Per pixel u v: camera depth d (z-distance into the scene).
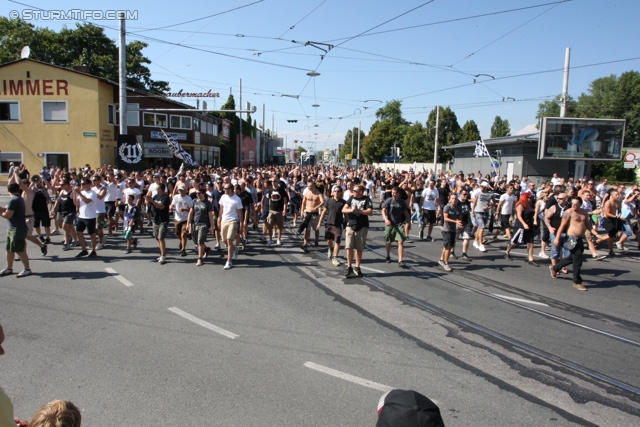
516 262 10.52
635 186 12.95
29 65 30.41
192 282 8.26
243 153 64.19
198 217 9.65
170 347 5.30
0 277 8.37
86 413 3.89
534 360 5.19
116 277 8.52
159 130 36.25
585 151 25.86
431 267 9.84
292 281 8.47
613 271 9.76
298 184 17.94
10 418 2.47
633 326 6.37
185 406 4.03
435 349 5.44
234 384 4.45
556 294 7.89
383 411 2.07
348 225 8.84
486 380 4.69
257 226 15.55
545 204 11.22
